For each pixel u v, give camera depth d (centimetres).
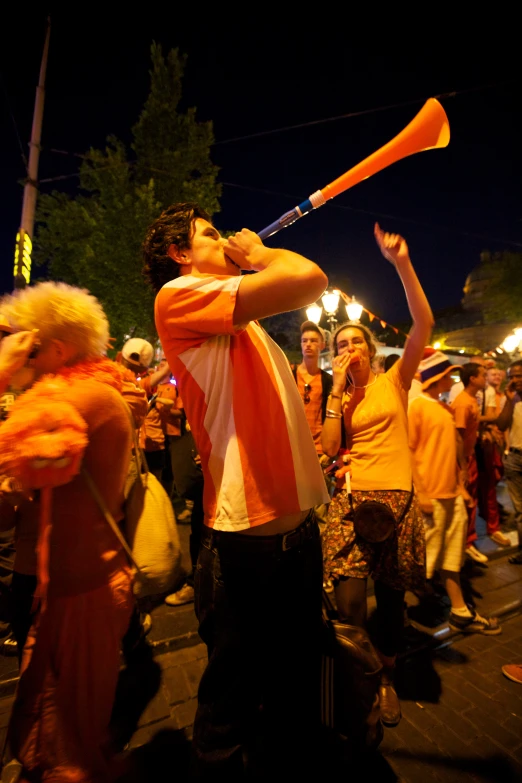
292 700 132
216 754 118
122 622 129
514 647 264
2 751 175
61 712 120
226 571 117
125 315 938
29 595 140
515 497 401
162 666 242
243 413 114
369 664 141
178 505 550
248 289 103
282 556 118
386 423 215
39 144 689
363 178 124
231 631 118
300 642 128
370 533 198
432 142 122
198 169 991
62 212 926
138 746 188
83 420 114
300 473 121
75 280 1000
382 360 393
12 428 100
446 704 216
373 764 180
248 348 121
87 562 122
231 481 112
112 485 126
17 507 140
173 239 130
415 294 198
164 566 133
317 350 335
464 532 280
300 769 136
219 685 120
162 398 402
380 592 210
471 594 333
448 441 275
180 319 112
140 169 968
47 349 126
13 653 240
